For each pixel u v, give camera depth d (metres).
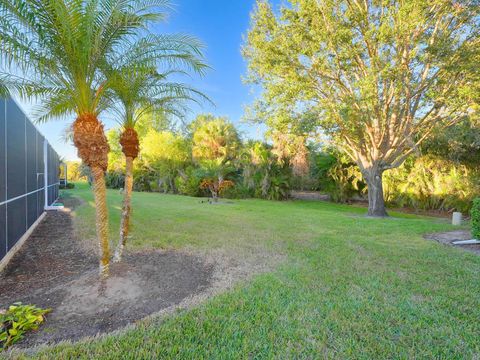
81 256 4.57
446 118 10.21
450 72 8.20
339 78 10.09
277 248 5.03
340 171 18.19
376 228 7.26
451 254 4.71
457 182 13.52
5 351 2.03
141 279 3.46
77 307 2.76
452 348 2.11
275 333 2.29
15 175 5.27
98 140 3.25
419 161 14.53
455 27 8.38
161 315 2.57
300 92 9.98
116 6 2.94
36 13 2.70
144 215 9.07
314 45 9.15
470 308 2.75
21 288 3.26
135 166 23.23
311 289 3.18
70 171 29.61
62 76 3.14
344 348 2.09
